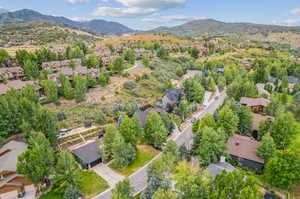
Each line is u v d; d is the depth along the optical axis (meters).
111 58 116.31
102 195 34.69
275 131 47.59
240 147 45.22
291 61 148.12
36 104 50.91
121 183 28.55
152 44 173.75
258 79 108.06
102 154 42.59
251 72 119.25
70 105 63.22
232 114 49.19
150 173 33.69
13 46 171.25
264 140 41.59
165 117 56.16
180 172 32.31
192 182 27.58
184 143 50.75
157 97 77.94
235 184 24.41
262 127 51.97
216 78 108.31
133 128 46.62
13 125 45.41
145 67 111.38
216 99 89.00
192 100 81.44
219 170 35.56
